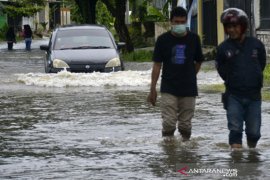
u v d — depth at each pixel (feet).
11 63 196.13
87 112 88.17
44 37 501.97
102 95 106.42
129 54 204.13
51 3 588.09
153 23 301.02
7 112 89.35
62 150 62.69
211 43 198.08
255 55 58.08
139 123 78.38
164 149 61.82
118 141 66.54
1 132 73.87
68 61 129.70
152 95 64.44
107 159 57.77
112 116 84.38
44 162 57.41
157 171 52.49
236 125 59.11
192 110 65.26
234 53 58.08
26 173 53.11
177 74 64.03
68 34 139.74
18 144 66.49
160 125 76.59
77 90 114.11
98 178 50.65
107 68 129.90
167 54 63.72
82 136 70.28
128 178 50.31
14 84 126.52
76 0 257.75
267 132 70.38
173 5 236.84
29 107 93.91
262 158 56.34
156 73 63.98
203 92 110.11
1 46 351.67
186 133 65.98
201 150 60.90
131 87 118.11
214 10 193.67
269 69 130.41
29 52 277.23
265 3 171.32
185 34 63.82
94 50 134.41
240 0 176.35
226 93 59.47
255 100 58.90
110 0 239.91
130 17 357.20
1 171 54.08
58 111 89.56
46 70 135.23
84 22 254.88
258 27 171.83
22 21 500.74
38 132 73.51
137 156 58.75
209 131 71.92
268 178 49.08
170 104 64.44
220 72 58.95
